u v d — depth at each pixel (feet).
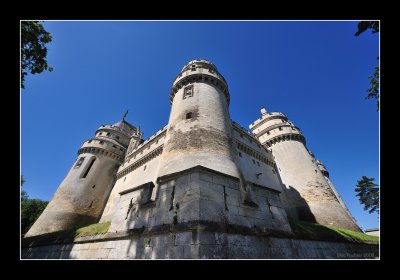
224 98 68.64
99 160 116.37
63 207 93.15
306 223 62.28
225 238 28.55
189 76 69.87
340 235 56.13
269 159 100.58
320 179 91.86
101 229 44.16
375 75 33.17
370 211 112.57
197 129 49.78
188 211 29.71
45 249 51.55
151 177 75.87
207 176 34.17
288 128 112.78
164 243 28.76
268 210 39.32
